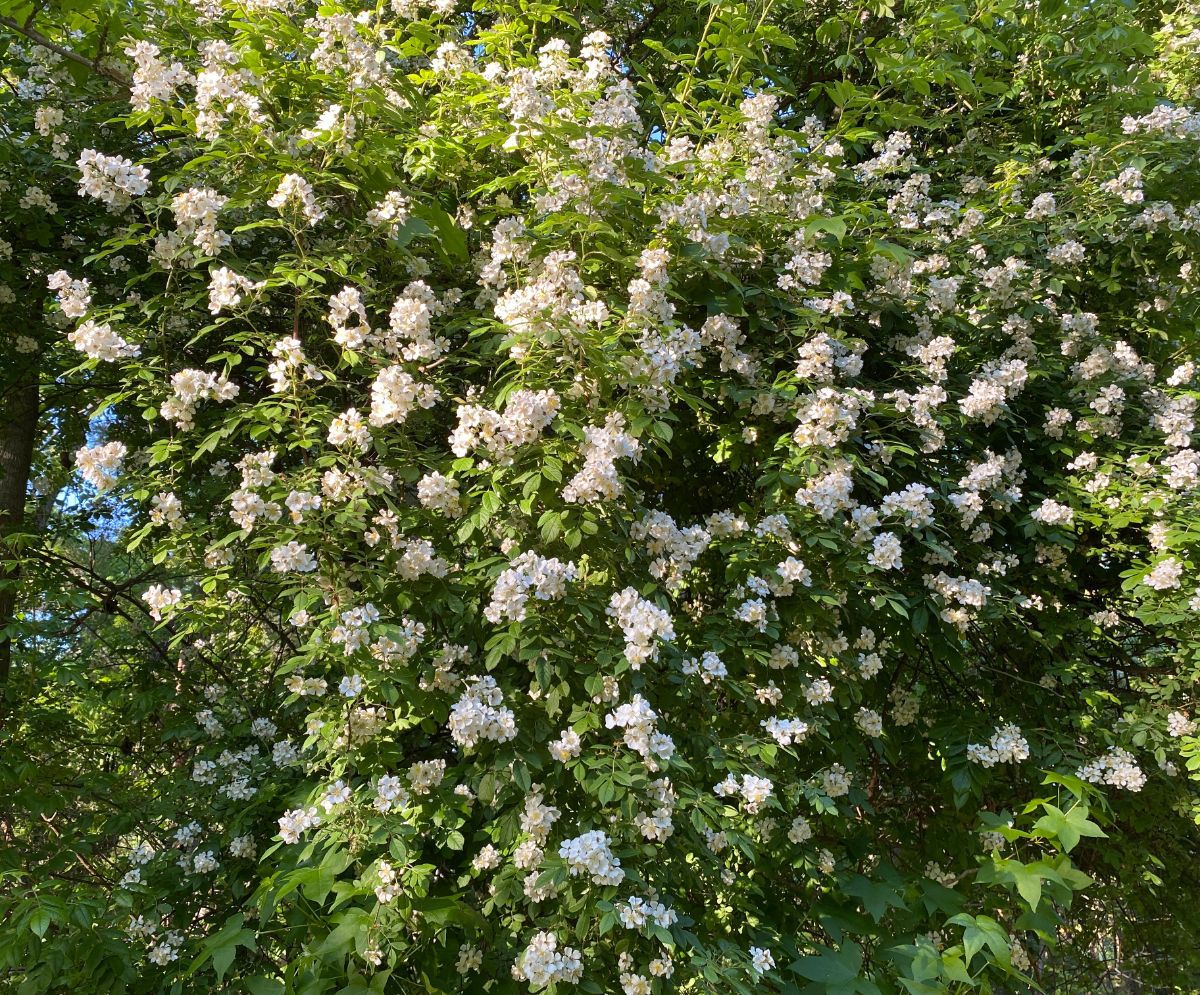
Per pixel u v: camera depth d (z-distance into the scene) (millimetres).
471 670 2348
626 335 2322
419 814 2281
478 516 2094
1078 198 3803
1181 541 2926
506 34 2967
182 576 3332
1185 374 3533
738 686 2506
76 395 3982
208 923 3045
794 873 3014
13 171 3186
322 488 2174
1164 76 5016
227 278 2232
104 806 3639
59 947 2170
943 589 3020
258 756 3361
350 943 1869
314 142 2414
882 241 3115
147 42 2529
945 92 4688
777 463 2797
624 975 2066
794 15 4469
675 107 2988
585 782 2008
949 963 1813
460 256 2676
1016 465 3443
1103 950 5781
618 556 2303
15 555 3469
